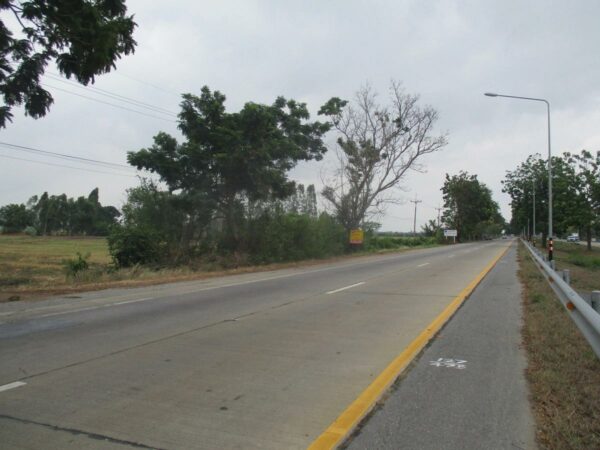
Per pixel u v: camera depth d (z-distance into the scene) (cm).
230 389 552
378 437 425
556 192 5166
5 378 589
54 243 6375
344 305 1184
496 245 7069
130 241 2242
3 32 956
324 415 474
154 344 770
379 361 670
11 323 952
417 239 7781
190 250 2558
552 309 1042
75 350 730
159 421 459
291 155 2664
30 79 1043
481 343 778
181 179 2456
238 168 2441
